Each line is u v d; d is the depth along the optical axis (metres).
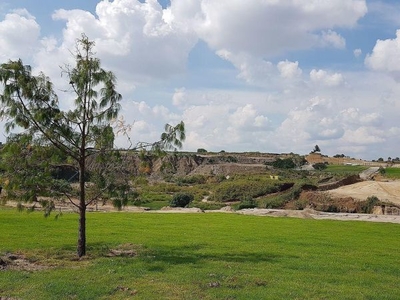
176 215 39.19
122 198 18.38
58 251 19.20
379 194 69.88
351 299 12.66
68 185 18.80
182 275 14.91
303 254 19.98
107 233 25.62
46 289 13.02
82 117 18.16
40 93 17.70
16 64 17.06
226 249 20.83
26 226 27.77
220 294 12.69
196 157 139.62
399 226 34.97
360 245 23.58
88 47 18.52
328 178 93.06
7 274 14.62
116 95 18.36
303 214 46.62
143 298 12.25
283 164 143.12
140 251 19.75
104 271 15.38
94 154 18.55
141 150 18.31
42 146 17.80
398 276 16.14
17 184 17.28
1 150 17.42
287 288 13.58
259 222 34.38
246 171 124.81
